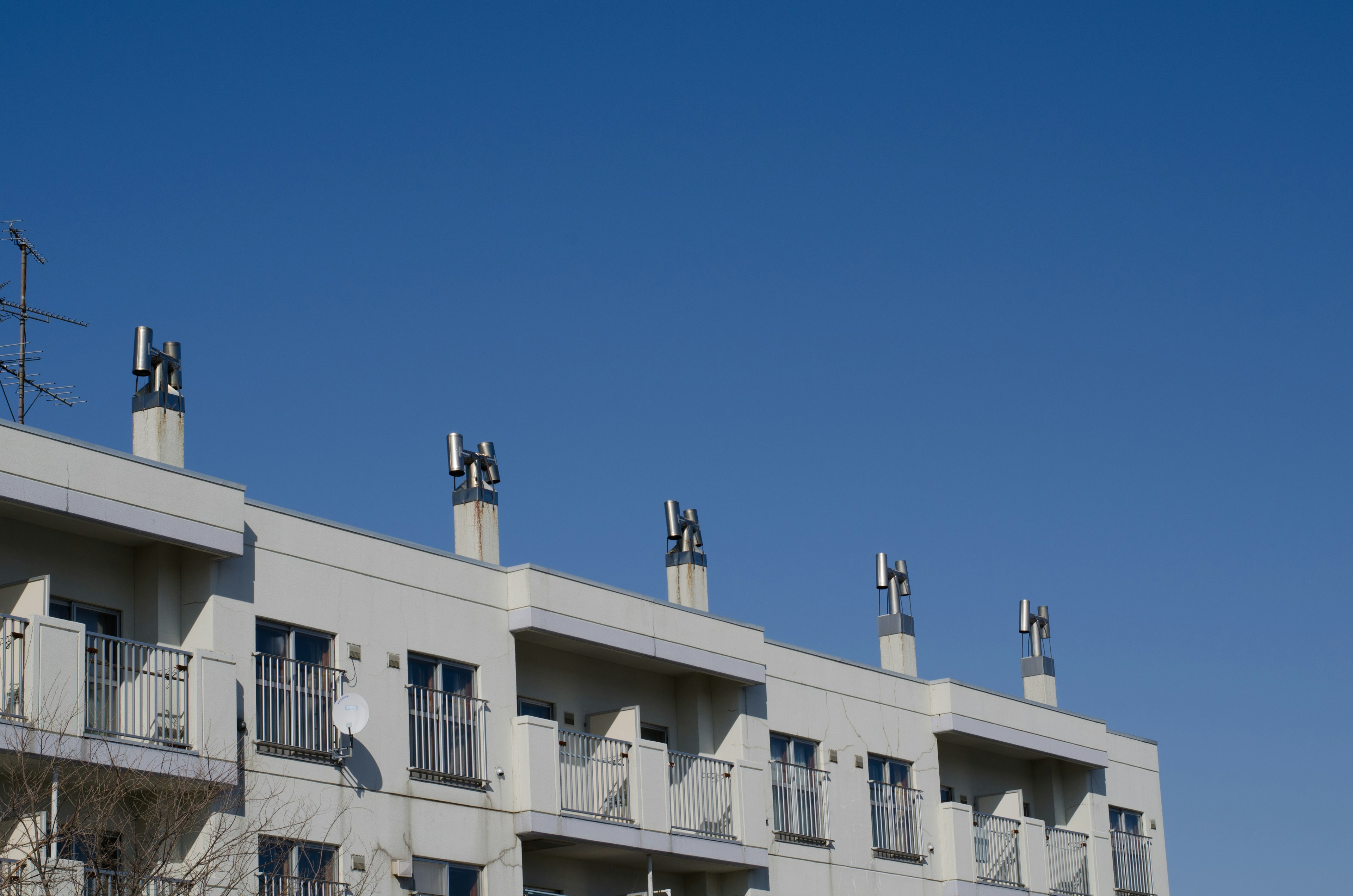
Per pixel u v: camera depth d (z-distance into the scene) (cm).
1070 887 4156
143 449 2823
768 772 3512
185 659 2584
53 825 2327
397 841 2845
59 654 2391
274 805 2678
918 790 3856
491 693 3070
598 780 3169
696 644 3434
